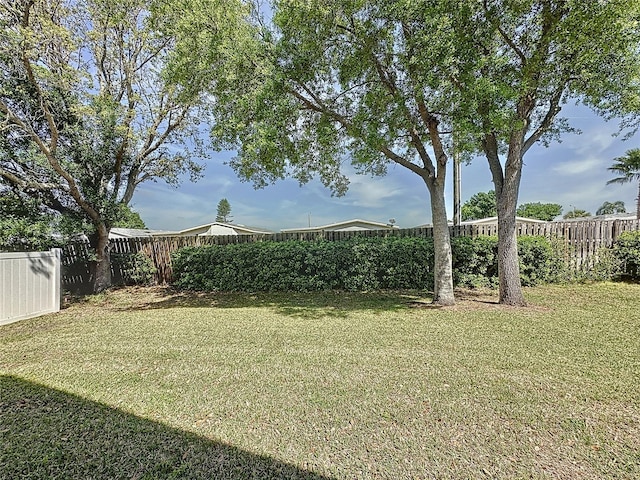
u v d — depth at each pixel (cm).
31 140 720
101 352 398
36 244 767
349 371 327
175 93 767
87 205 800
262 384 302
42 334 489
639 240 802
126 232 1669
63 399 278
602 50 465
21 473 190
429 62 463
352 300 701
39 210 804
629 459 194
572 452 201
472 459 197
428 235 885
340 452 205
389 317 539
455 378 306
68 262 958
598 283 796
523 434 220
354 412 251
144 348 410
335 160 789
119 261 968
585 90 531
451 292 629
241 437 223
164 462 199
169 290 908
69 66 677
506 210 607
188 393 287
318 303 682
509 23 511
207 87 585
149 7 617
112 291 905
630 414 242
